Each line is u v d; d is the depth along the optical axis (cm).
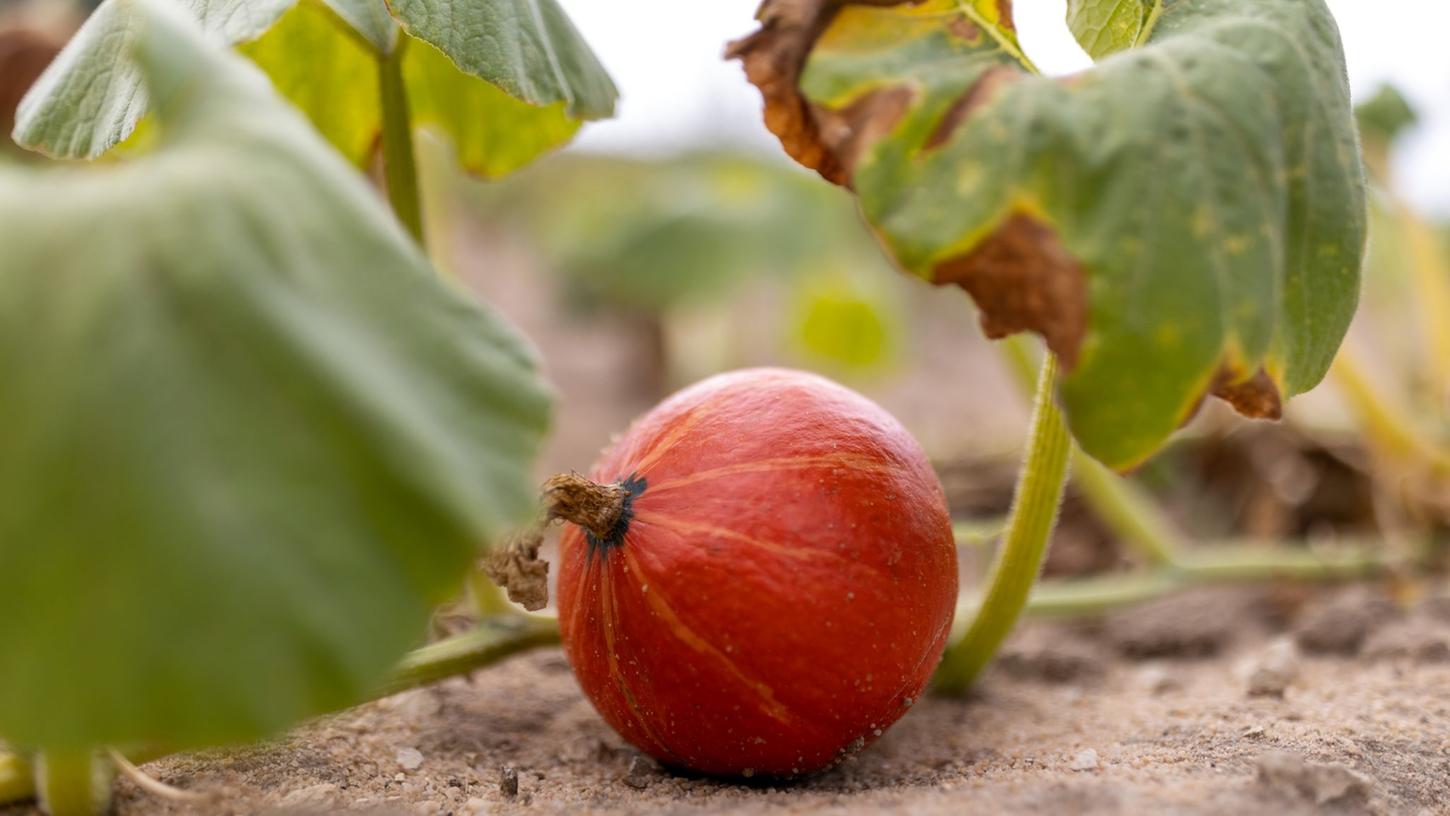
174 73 85
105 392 80
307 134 85
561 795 100
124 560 80
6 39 165
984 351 443
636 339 361
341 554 81
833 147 91
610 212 354
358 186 85
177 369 81
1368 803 94
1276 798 93
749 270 308
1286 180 92
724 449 99
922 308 481
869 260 394
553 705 115
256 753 102
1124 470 89
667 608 97
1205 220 89
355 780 101
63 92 102
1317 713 110
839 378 300
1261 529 175
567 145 122
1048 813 92
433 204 166
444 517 82
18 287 81
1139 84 91
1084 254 89
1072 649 134
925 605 99
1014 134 90
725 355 370
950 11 94
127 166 84
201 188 82
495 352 85
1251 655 131
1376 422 154
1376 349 257
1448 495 152
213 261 81
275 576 80
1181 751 104
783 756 99
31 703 80
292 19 114
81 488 80
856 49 93
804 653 97
